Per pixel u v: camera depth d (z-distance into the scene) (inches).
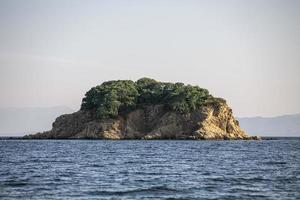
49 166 2935.5
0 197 1737.2
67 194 1809.8
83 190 1898.4
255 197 1760.6
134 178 2284.7
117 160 3484.3
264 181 2181.3
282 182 2146.9
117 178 2274.9
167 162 3309.5
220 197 1765.5
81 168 2792.8
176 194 1827.0
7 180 2178.9
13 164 3097.9
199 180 2218.3
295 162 3348.9
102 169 2731.3
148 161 3395.7
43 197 1743.4
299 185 2053.4
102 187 1975.9
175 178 2294.5
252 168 2847.0
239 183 2114.9
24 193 1825.8
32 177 2299.5
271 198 1739.7
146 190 1908.2
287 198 1737.2
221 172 2591.0
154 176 2378.2
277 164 3164.4
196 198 1745.8
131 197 1759.4
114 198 1736.0
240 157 3914.9
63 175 2391.7
